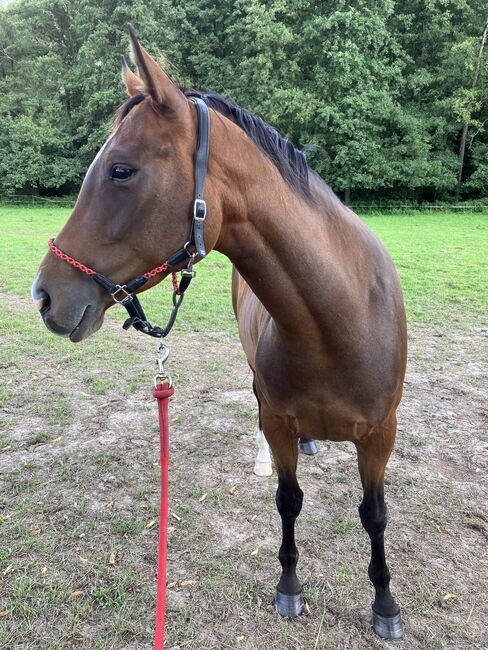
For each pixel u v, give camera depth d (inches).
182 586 90.5
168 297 287.1
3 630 81.8
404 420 149.1
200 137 54.7
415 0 937.5
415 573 92.7
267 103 864.3
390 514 108.7
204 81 965.8
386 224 692.7
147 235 55.0
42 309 57.2
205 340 220.2
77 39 1109.7
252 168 58.9
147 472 124.8
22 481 121.0
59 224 670.5
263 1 947.3
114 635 81.0
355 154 889.5
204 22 975.6
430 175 926.4
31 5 1131.9
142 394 167.3
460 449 133.3
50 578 92.4
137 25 954.7
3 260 389.1
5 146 1076.5
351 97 876.6
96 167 55.8
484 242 491.2
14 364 191.2
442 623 82.7
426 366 189.2
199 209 54.5
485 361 193.0
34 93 1143.0
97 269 55.9
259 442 125.0
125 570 93.9
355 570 93.9
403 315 76.4
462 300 274.2
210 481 120.8
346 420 71.2
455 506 111.0
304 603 86.9
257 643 79.5
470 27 938.7
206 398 164.4
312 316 63.0
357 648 78.7
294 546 87.0
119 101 991.0
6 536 103.0
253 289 64.1
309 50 897.5
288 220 60.1
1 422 148.1
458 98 904.3
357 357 66.1
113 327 239.3
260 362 72.9
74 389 170.6
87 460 129.6
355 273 66.7
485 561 95.7
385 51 916.6
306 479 122.0
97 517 108.9
